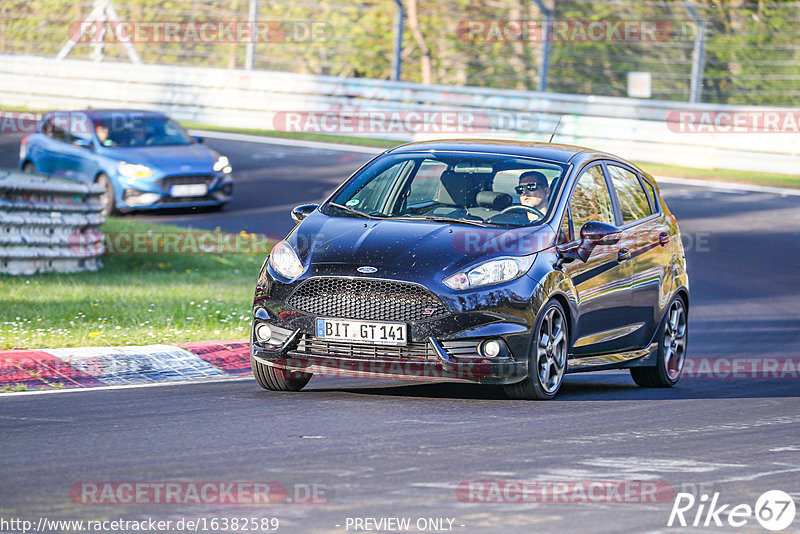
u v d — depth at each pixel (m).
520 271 24.30
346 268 23.97
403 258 24.05
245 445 19.56
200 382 26.84
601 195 27.91
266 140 81.81
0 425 21.03
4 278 42.97
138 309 36.72
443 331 23.55
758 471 18.62
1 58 92.81
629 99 78.25
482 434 20.95
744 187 70.31
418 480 17.25
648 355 29.02
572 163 27.38
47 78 91.44
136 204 57.56
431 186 26.55
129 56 99.88
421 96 82.31
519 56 103.12
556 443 20.38
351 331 23.78
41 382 26.30
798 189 70.25
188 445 19.50
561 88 102.25
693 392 28.44
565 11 103.12
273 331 24.52
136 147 59.97
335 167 72.62
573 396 26.39
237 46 107.69
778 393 28.17
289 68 108.25
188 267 48.00
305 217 26.52
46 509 15.39
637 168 30.64
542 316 24.45
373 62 107.38
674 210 63.09
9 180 43.03
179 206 59.00
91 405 23.30
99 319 34.50
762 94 100.88
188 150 60.12
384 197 26.58
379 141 82.56
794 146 75.00
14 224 43.44
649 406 25.17
